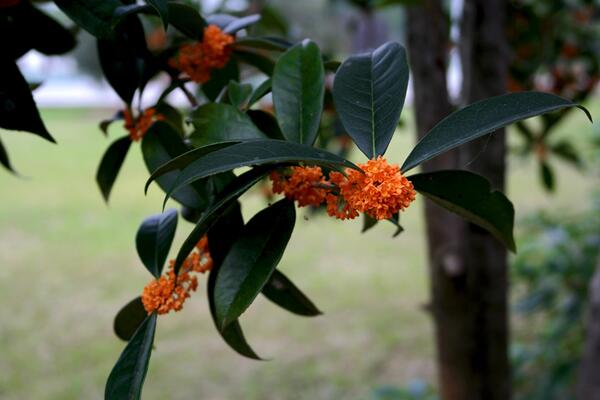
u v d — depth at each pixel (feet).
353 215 1.84
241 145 1.77
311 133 1.97
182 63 2.19
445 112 3.34
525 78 4.49
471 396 3.62
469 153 3.15
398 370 7.59
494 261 3.42
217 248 1.96
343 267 10.93
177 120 2.38
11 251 12.00
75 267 11.10
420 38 3.28
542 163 4.90
